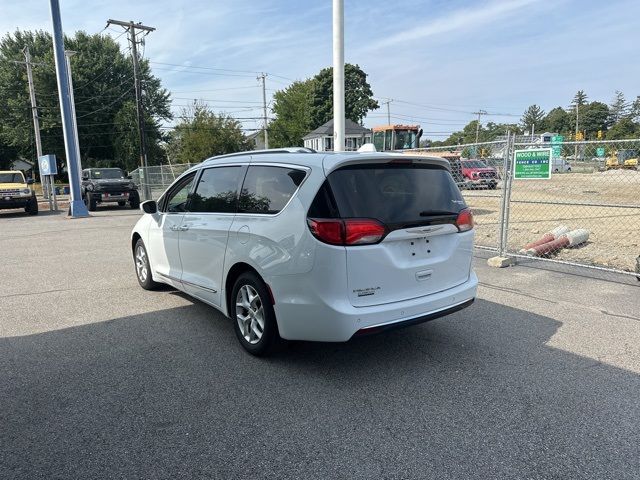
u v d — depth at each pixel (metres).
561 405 3.31
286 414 3.23
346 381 3.71
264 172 4.12
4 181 20.14
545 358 4.09
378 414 3.22
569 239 8.84
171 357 4.20
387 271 3.61
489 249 7.93
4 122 48.28
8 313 5.52
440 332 4.72
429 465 2.67
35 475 2.63
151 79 53.31
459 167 12.11
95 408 3.34
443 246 3.99
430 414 3.21
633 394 3.45
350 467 2.66
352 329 3.46
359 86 61.19
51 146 48.72
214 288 4.60
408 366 3.97
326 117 63.03
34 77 46.31
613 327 4.79
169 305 5.76
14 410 3.32
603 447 2.81
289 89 72.88
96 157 52.59
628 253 8.33
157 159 51.75
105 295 6.25
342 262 3.44
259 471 2.64
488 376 3.77
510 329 4.78
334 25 10.45
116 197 21.36
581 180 21.69
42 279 7.22
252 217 4.06
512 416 3.17
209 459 2.76
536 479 2.54
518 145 7.98
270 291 3.84
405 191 3.80
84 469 2.68
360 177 3.66
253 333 4.18
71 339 4.66
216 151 48.84
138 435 3.00
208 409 3.31
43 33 50.56
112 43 51.25
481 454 2.77
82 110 48.84
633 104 113.88
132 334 4.78
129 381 3.74
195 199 5.01
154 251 5.88
